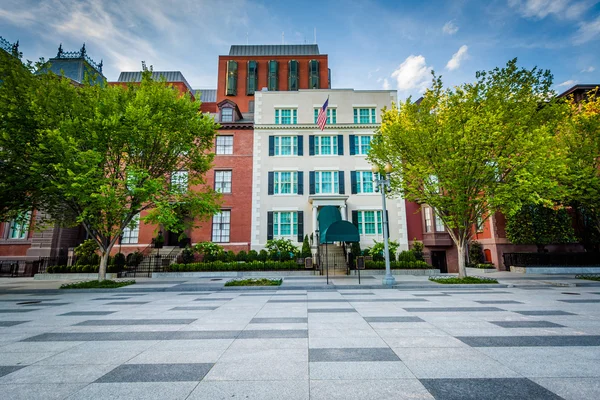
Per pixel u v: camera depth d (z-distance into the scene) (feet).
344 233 57.41
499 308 27.99
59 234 77.92
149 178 50.75
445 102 51.21
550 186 43.39
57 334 19.88
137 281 57.16
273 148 86.38
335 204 80.69
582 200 59.47
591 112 61.31
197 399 10.47
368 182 84.74
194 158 58.49
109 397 10.71
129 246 79.41
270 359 14.61
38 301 36.01
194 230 82.43
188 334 19.54
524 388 11.19
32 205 48.75
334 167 85.20
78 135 45.98
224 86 150.30
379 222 81.92
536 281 51.42
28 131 44.14
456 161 45.32
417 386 11.41
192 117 54.44
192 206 57.93
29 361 14.64
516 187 45.91
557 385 11.44
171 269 67.36
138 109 46.14
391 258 70.85
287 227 82.58
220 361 14.39
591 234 74.54
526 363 13.79
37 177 43.60
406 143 51.65
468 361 14.10
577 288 44.14
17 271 72.74
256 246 80.74
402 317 24.21
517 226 75.36
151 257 70.33
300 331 19.99
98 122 45.01
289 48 166.71
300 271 66.23
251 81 148.05
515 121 46.37
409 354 15.14
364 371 12.95
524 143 43.24
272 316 25.23
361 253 70.33
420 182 54.08
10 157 43.45
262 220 82.43
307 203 83.20
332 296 37.70
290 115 89.86
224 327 21.42
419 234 82.99
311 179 84.58
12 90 44.27
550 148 48.32
